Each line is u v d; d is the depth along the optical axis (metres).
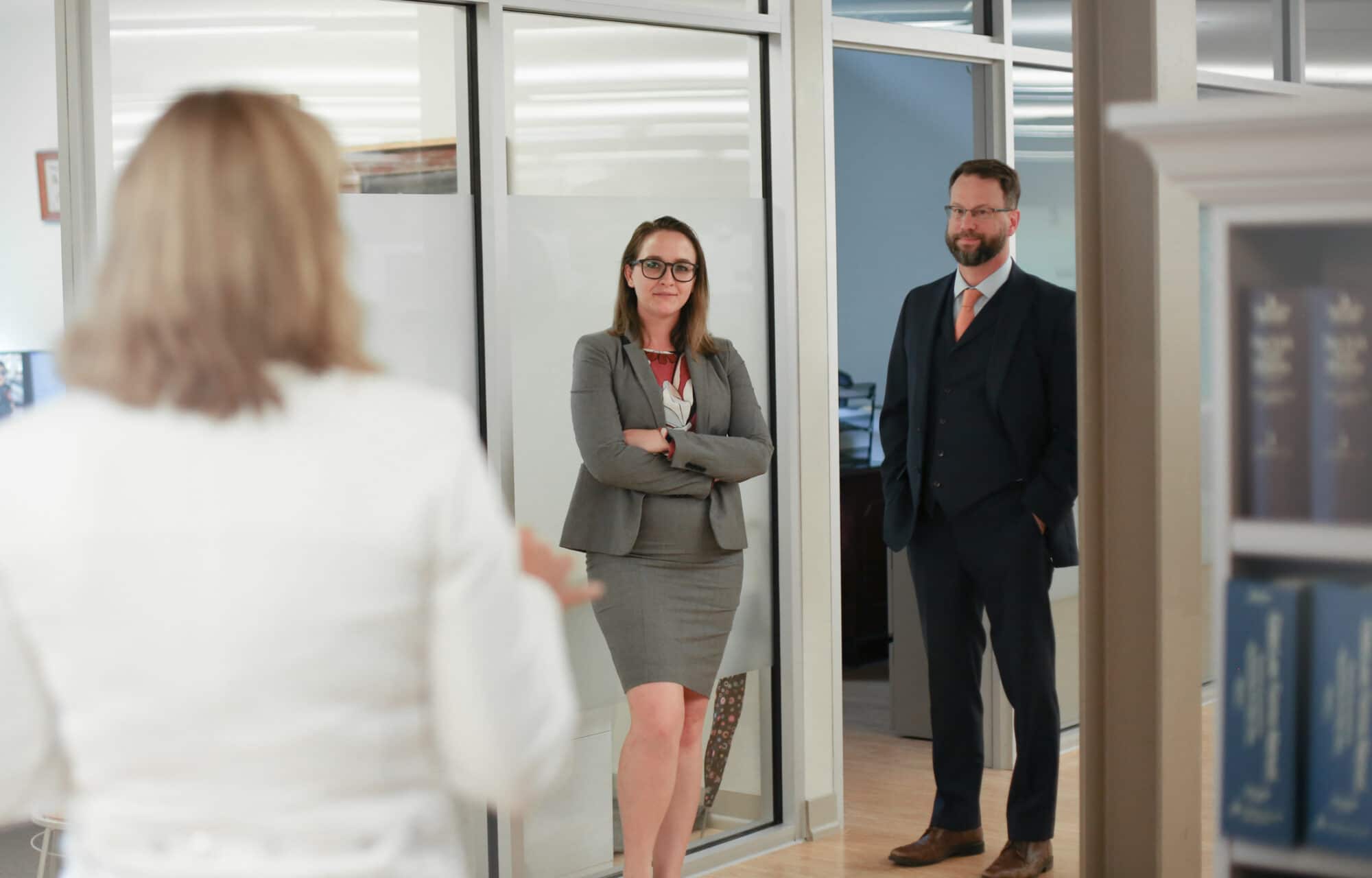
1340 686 1.56
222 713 1.21
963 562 4.23
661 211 4.32
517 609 1.30
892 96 8.60
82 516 1.22
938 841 4.39
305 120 1.35
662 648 3.70
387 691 1.25
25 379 4.13
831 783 4.77
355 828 1.23
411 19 3.88
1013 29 5.52
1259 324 1.61
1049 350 4.10
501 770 1.28
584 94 4.18
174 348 1.25
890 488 4.38
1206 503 5.82
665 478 3.68
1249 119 1.49
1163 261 2.69
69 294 3.42
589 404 3.70
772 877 4.30
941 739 4.39
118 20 3.42
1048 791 4.18
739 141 4.55
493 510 1.31
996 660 4.23
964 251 4.16
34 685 1.24
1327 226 1.65
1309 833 1.58
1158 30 2.67
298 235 1.29
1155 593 2.73
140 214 1.28
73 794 1.29
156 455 1.24
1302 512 1.60
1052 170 5.77
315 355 1.30
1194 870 2.81
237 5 3.60
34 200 4.10
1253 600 1.59
